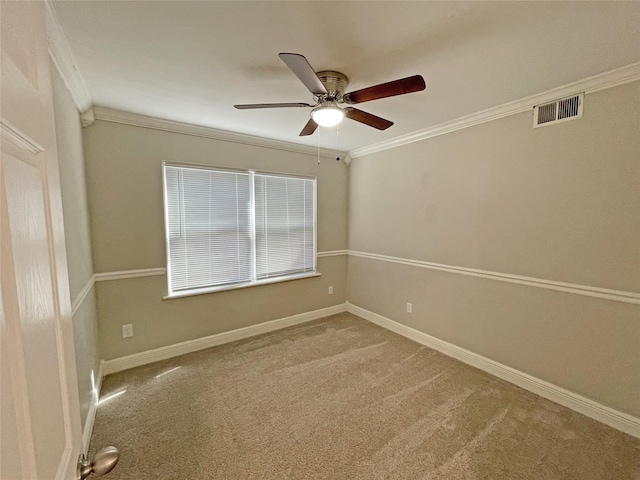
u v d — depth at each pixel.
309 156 3.71
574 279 2.05
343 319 3.90
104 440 1.76
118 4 1.24
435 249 3.00
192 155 2.86
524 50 1.59
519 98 2.20
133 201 2.58
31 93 0.52
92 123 2.34
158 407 2.07
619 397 1.87
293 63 1.34
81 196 2.08
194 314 2.96
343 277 4.18
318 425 1.89
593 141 1.92
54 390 0.56
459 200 2.75
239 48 1.58
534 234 2.24
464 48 1.57
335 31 1.44
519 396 2.21
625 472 1.55
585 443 1.74
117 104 2.30
